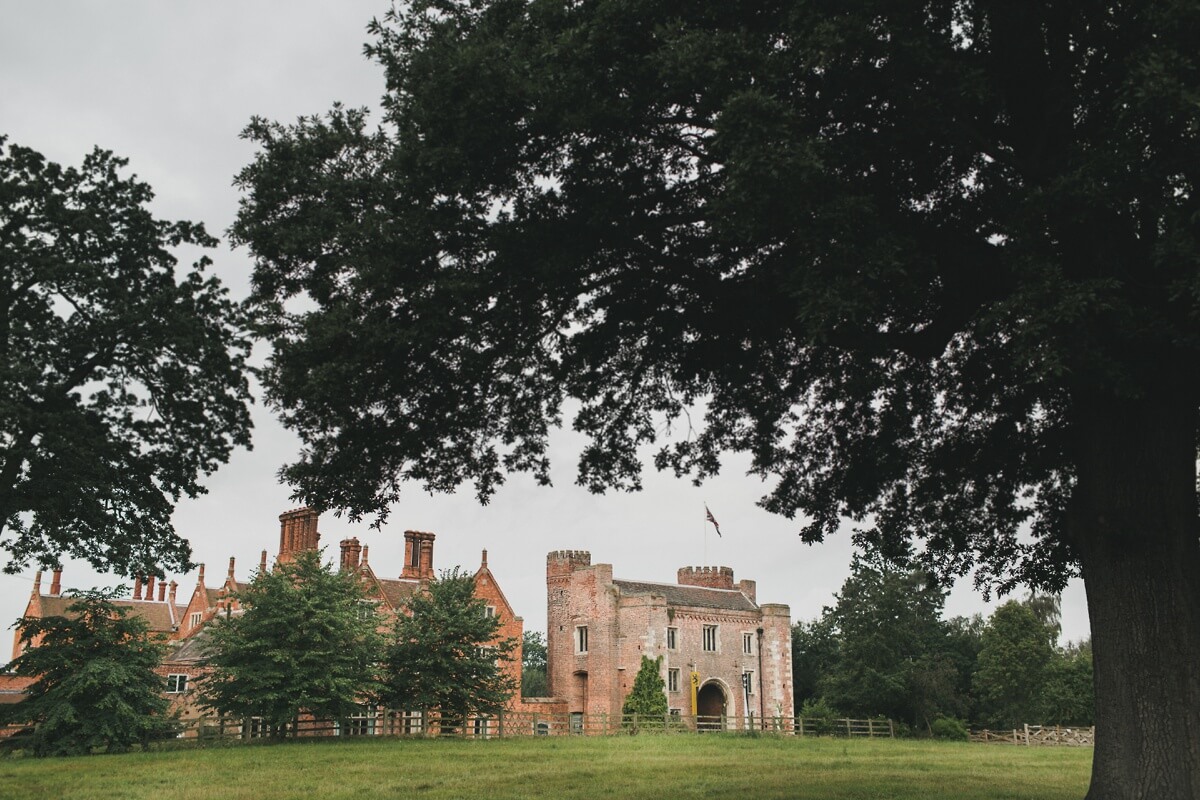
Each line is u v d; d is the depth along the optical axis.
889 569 78.69
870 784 23.52
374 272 15.12
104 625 38.34
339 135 17.06
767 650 78.56
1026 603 92.75
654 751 37.56
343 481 18.08
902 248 13.08
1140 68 11.57
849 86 13.80
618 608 74.12
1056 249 13.79
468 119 14.52
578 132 14.75
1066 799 19.97
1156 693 13.88
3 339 31.48
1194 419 14.90
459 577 50.81
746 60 13.09
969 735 64.19
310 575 43.28
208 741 39.88
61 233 33.44
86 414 33.38
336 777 25.23
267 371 17.05
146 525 35.56
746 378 19.19
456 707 48.97
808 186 12.58
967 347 19.28
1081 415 15.20
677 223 16.23
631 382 20.41
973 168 15.70
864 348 15.91
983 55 14.61
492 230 15.55
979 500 20.83
